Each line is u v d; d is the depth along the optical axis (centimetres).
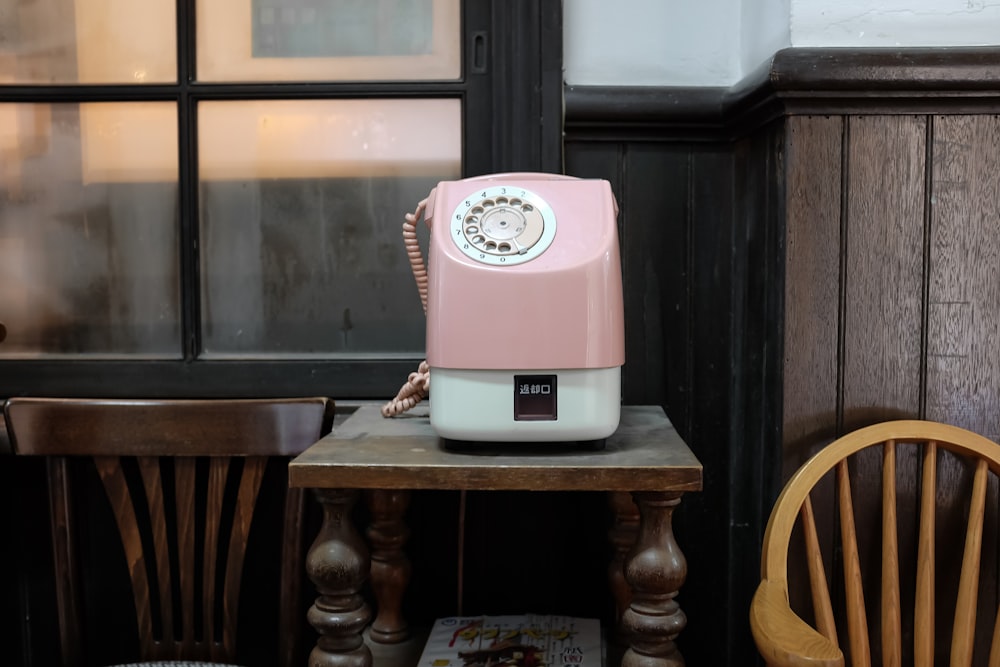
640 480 94
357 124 144
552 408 99
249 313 146
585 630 129
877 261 118
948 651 122
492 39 139
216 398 144
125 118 144
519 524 142
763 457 129
